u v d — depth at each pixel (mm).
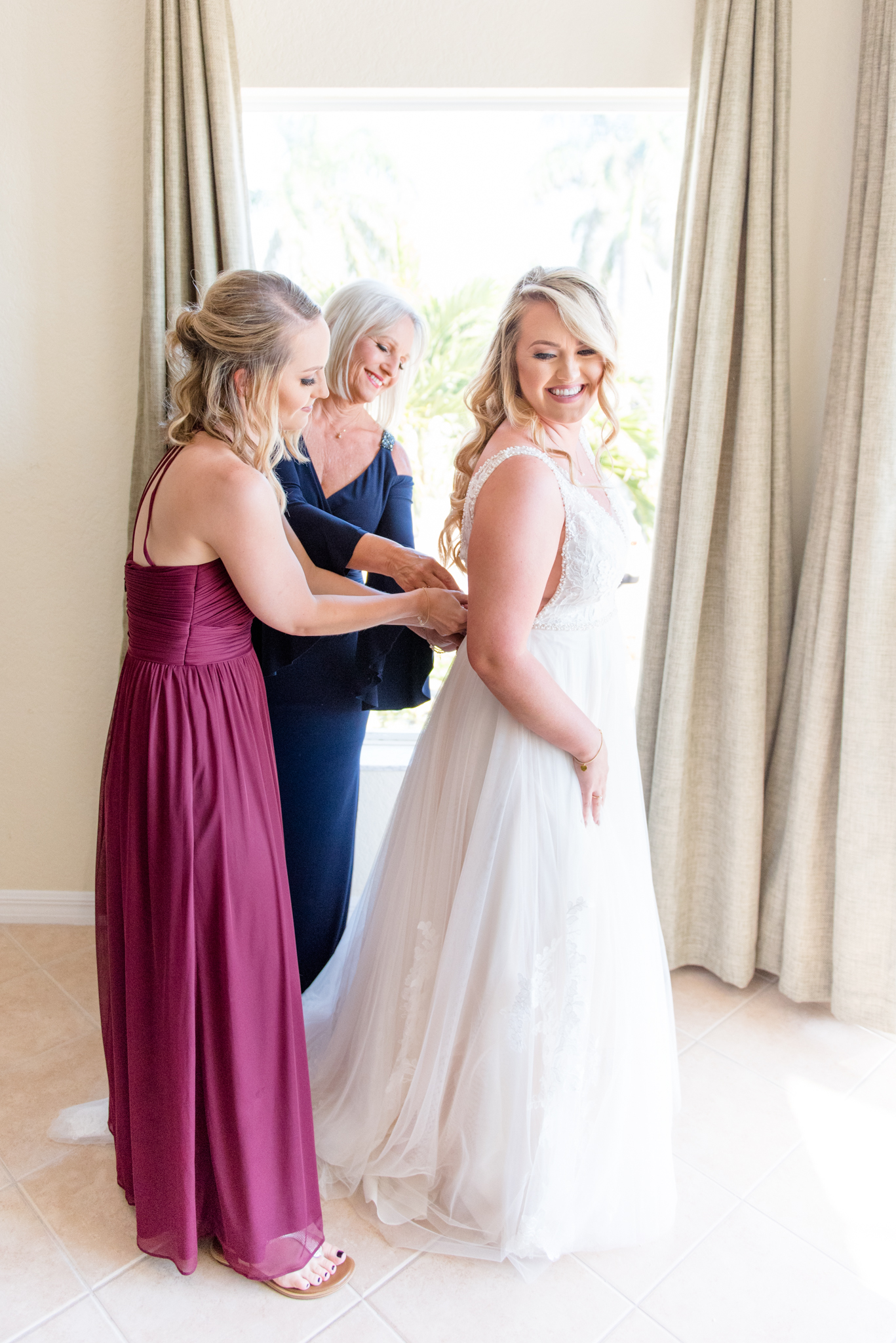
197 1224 1695
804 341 2434
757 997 2574
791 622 2514
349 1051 1998
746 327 2270
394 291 2080
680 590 2398
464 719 1782
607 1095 1731
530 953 1672
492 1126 1734
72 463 2518
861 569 2232
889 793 2301
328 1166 1943
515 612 1529
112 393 2473
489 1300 1697
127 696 1581
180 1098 1586
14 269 2389
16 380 2459
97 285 2404
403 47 2271
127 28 2248
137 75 2277
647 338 2664
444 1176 1854
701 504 2342
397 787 2723
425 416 2723
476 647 1565
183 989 1541
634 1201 1784
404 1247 1796
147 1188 1672
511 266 2611
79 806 2754
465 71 2287
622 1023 1725
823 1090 2229
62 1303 1674
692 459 2334
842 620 2312
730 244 2229
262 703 1665
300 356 1513
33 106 2295
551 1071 1683
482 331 2656
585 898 1671
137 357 2447
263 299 1466
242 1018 1582
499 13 2250
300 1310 1674
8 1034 2342
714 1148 2049
